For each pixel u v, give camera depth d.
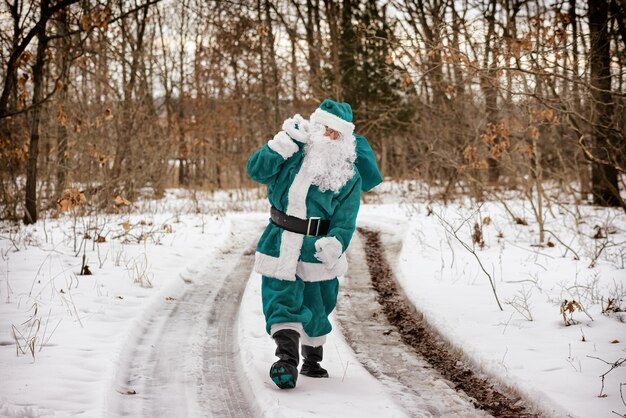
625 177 18.45
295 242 3.92
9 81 8.45
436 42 7.39
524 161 11.12
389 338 5.36
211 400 3.83
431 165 16.84
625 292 6.18
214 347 4.91
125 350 4.59
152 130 16.64
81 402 3.57
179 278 7.02
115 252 8.13
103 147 13.95
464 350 4.73
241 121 23.39
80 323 5.03
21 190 12.16
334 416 3.40
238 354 4.69
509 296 6.23
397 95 20.88
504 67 6.40
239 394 3.94
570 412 3.49
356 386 3.98
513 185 15.14
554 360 4.37
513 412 3.78
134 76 15.94
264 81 23.09
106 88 15.25
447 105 14.27
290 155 3.92
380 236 10.75
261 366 4.26
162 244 8.94
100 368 4.11
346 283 7.32
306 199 3.94
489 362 4.39
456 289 6.57
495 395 4.06
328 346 4.87
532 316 5.50
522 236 9.89
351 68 20.52
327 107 4.01
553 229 10.44
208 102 24.72
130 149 14.76
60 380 3.85
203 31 26.77
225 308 6.10
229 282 7.23
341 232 3.89
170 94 25.23
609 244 8.95
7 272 6.76
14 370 3.99
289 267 3.89
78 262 7.38
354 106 20.97
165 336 5.13
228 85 25.23
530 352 4.56
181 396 3.88
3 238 8.66
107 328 5.01
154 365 4.44
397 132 21.95
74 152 12.44
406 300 6.49
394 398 3.99
